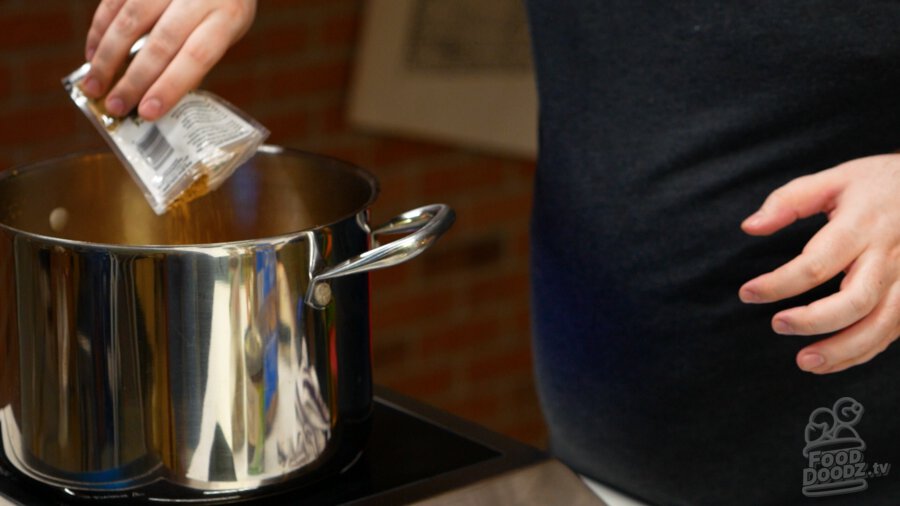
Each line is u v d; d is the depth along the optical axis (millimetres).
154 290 1722
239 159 1864
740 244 2025
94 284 1729
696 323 2053
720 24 2002
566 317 2125
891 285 1813
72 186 1921
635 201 2061
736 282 2037
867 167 1845
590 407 2133
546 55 2109
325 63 4148
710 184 2027
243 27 1922
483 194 4566
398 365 4488
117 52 1882
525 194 4672
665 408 2088
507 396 4840
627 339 2084
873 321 1812
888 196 1824
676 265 2051
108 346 1736
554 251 2125
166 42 1869
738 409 2070
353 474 1831
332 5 4105
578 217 2094
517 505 1795
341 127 4250
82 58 3693
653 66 2037
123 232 1964
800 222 2006
